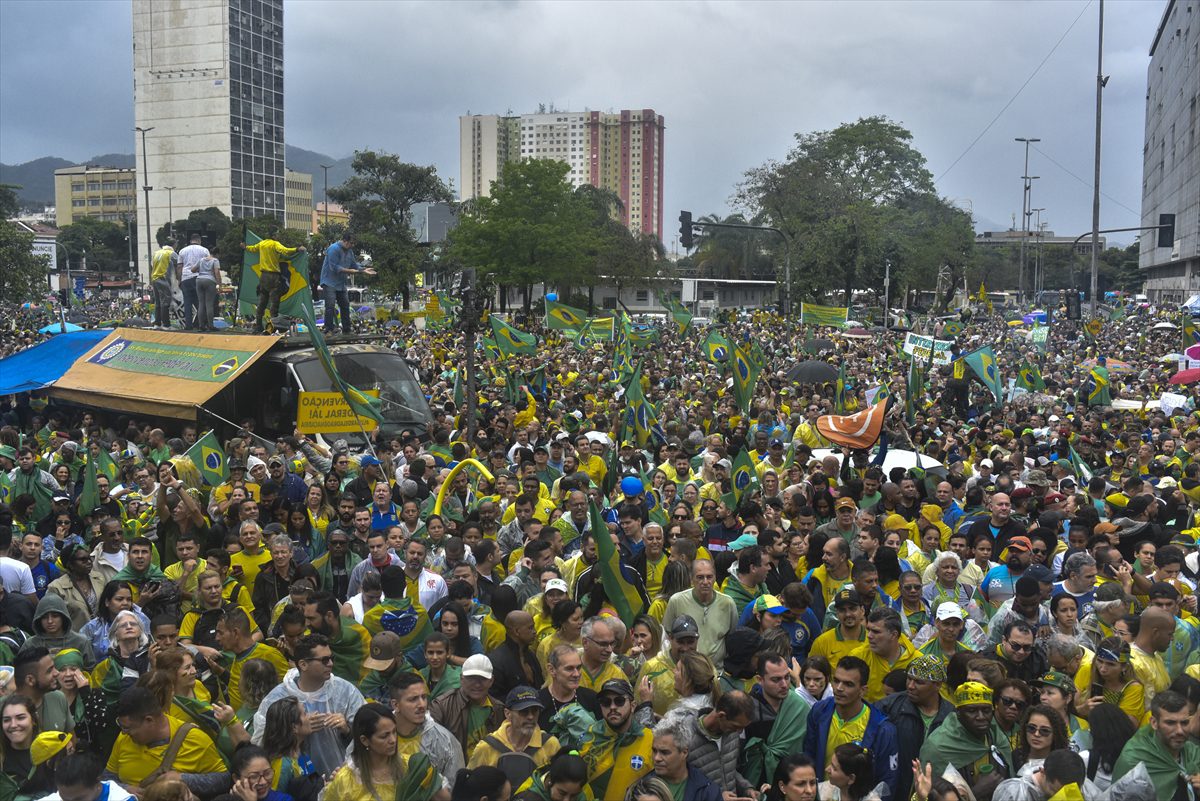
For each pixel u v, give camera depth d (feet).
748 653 24.80
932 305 332.39
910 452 56.59
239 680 26.11
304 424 65.41
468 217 253.65
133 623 27.04
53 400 80.64
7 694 24.35
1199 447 57.62
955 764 22.09
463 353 121.49
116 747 22.47
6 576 33.01
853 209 263.90
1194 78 333.42
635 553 34.78
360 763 20.98
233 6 577.84
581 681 25.09
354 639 27.99
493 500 40.63
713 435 50.42
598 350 133.08
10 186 376.48
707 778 21.62
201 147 582.76
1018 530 36.32
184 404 67.72
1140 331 193.16
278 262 74.69
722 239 361.71
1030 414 79.20
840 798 21.45
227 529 38.88
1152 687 24.76
